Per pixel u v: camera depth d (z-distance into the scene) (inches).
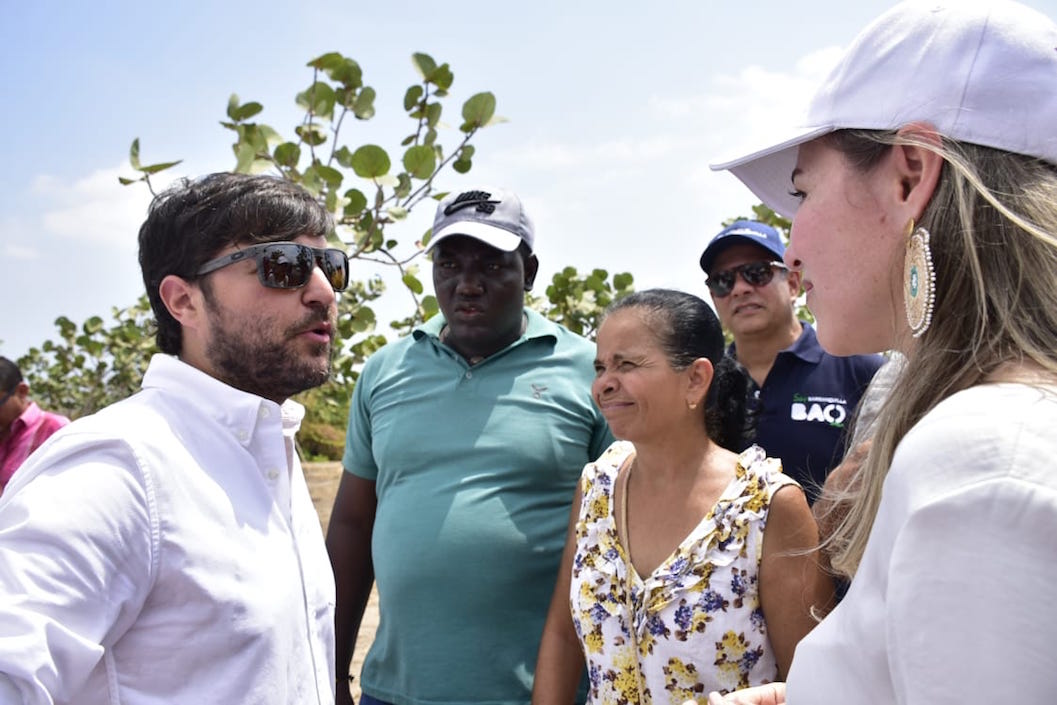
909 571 33.6
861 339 46.9
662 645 86.8
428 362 125.8
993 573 31.5
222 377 74.9
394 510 118.6
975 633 31.5
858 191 44.9
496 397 119.6
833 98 45.4
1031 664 30.6
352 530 132.1
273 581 69.4
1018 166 40.3
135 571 62.5
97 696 61.9
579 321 302.7
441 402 121.2
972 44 41.3
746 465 90.0
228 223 72.7
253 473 71.6
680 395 93.0
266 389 75.9
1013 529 31.6
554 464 116.8
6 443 200.4
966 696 31.3
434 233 127.2
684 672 86.0
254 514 70.2
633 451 100.3
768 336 139.5
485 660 110.3
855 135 44.6
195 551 64.9
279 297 73.4
